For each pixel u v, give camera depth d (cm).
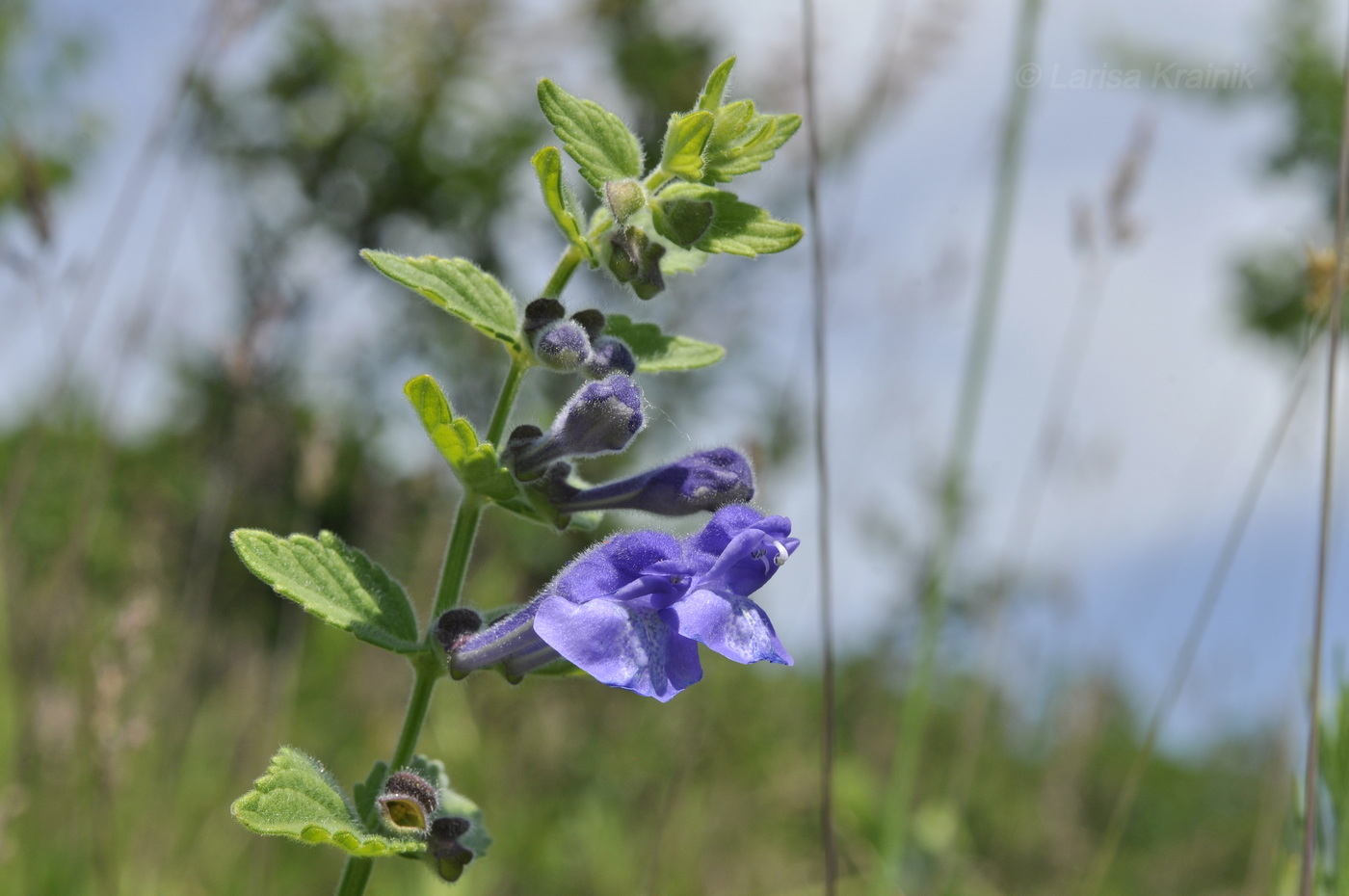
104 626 27
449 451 17
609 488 18
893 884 24
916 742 24
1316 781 18
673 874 32
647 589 17
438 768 18
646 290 17
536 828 32
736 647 17
